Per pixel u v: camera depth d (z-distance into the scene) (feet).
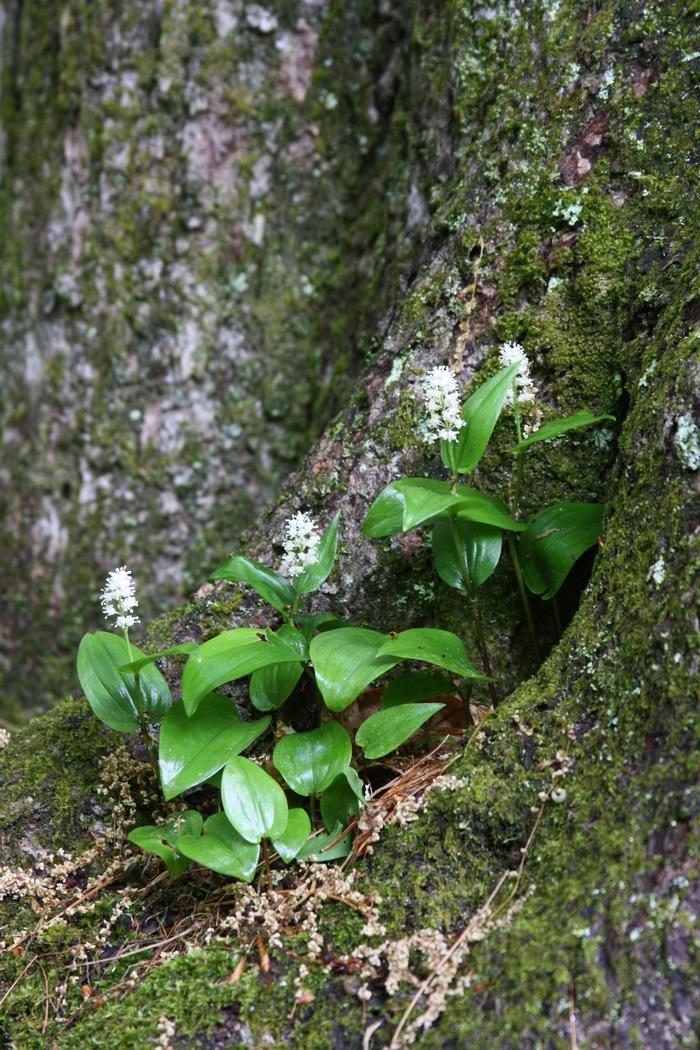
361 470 2.64
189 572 3.37
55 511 3.46
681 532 2.25
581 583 2.55
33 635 3.51
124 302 3.34
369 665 2.37
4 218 3.58
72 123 3.35
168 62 3.25
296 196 3.28
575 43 2.62
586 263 2.55
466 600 2.59
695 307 2.37
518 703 2.35
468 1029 2.09
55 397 3.44
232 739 2.38
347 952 2.22
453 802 2.29
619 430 2.53
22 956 2.38
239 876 2.26
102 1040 2.21
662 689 2.19
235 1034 2.18
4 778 2.57
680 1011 2.03
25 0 3.46
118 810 2.51
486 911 2.20
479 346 2.62
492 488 2.58
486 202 2.65
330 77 3.24
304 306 3.30
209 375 3.33
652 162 2.53
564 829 2.21
